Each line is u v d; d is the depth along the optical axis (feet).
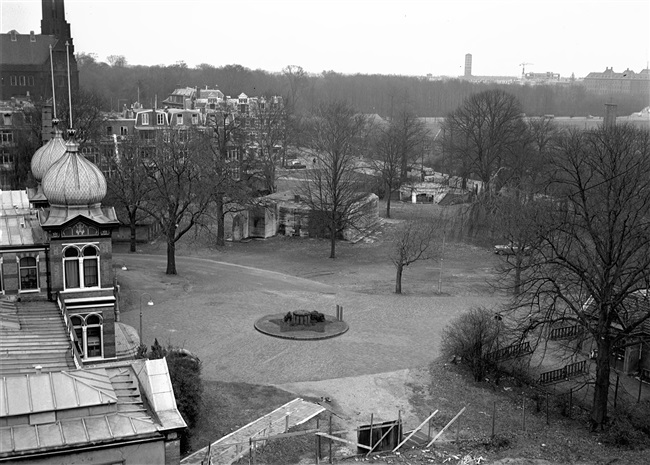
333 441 134.62
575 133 350.02
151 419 78.43
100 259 167.32
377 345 196.03
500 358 179.63
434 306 236.43
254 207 332.60
